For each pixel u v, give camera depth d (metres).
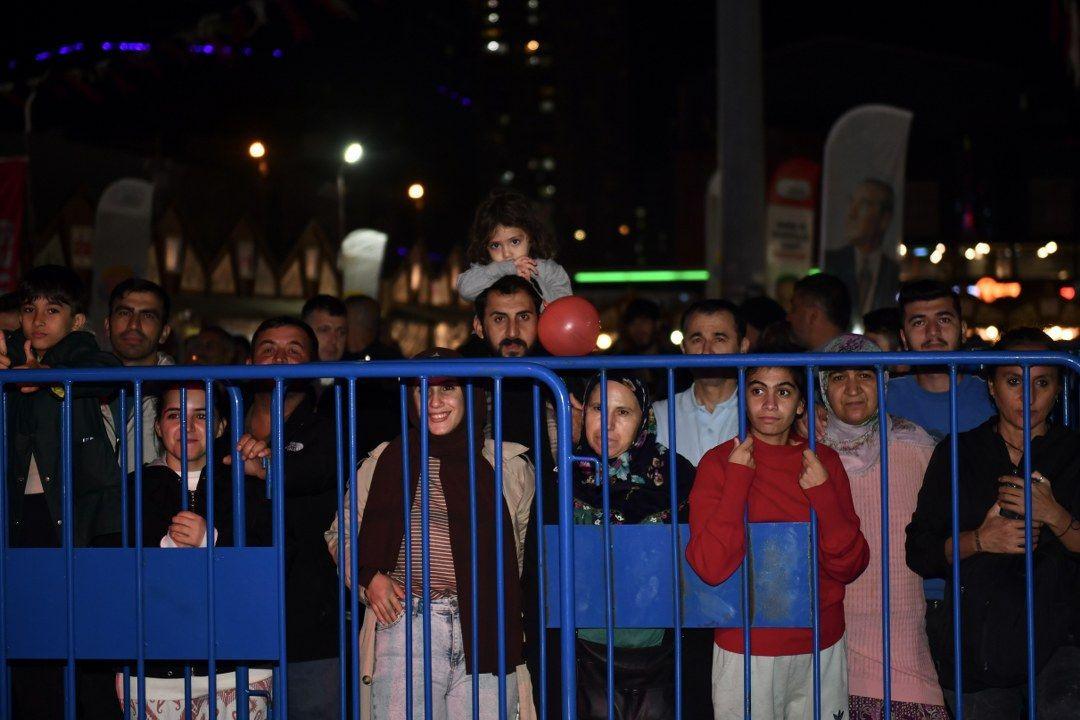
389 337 12.42
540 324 4.43
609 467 4.11
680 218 43.25
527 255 5.45
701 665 4.38
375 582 4.00
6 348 4.62
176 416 4.44
